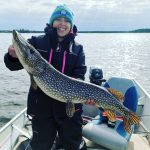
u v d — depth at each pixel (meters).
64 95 1.33
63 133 1.44
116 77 2.03
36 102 1.38
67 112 1.34
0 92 5.89
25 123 2.13
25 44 1.24
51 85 1.31
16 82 7.03
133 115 1.41
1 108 4.73
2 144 1.75
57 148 1.72
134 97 1.94
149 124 2.16
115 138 1.73
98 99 1.36
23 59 1.24
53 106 1.39
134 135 2.04
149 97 2.29
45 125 1.40
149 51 18.81
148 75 8.20
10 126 1.84
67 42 1.39
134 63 11.34
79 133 1.47
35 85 1.30
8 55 1.29
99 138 1.77
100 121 1.89
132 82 1.98
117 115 1.86
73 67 1.41
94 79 2.16
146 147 1.87
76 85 1.34
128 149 1.83
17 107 4.83
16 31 1.22
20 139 1.90
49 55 1.38
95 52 16.83
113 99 1.38
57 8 1.38
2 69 9.35
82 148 1.68
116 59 12.80
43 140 1.41
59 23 1.38
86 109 2.21
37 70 1.28
